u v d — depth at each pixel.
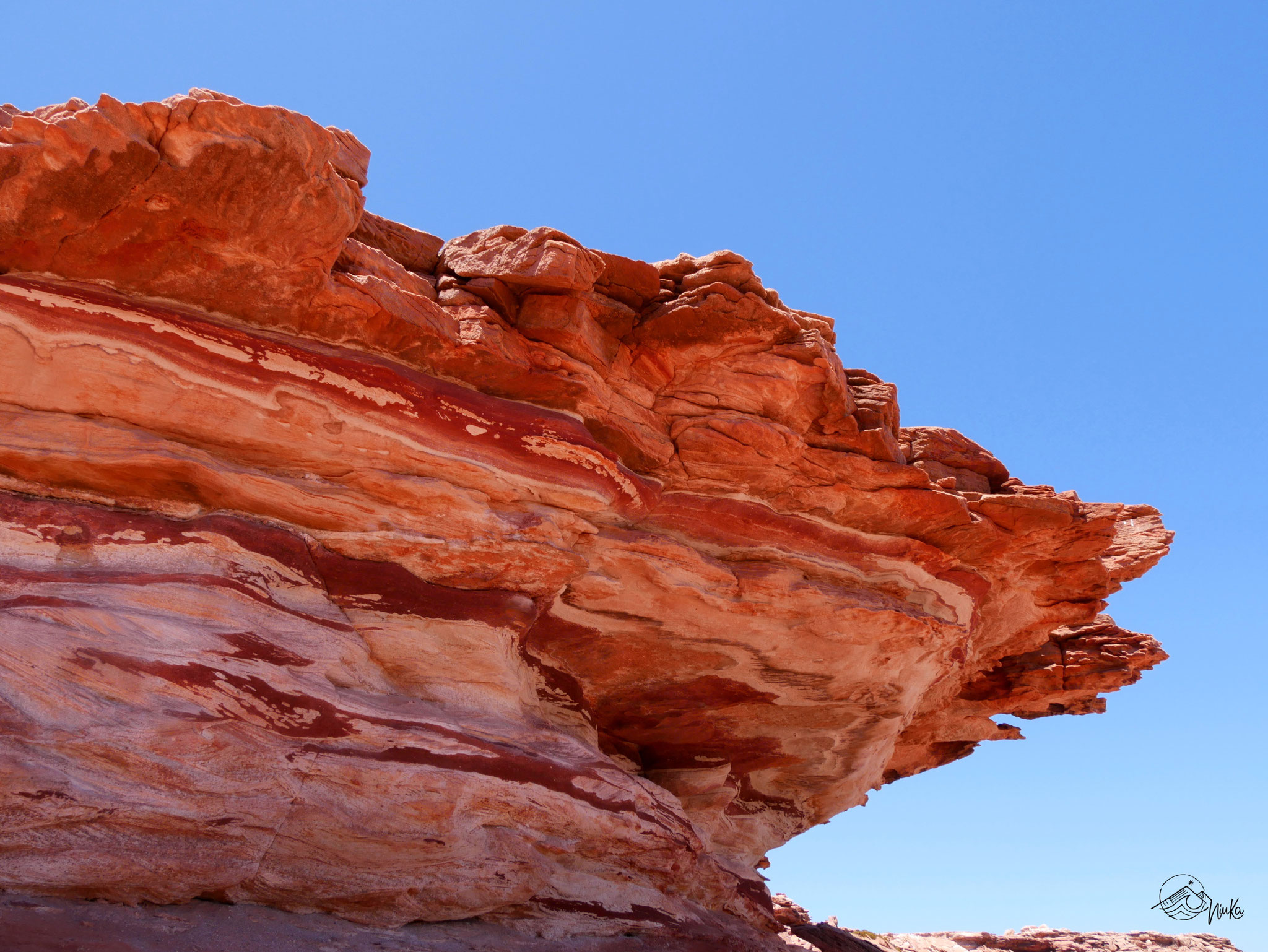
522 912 11.73
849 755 19.09
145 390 10.23
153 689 9.05
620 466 13.48
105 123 8.55
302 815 9.70
